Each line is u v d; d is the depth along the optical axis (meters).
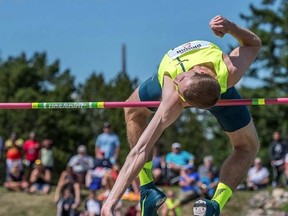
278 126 38.94
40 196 18.45
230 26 5.36
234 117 5.68
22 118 42.12
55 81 53.38
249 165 5.74
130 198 16.44
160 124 4.89
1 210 17.48
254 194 18.17
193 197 15.98
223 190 5.59
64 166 42.31
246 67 5.31
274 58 43.25
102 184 16.30
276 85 42.91
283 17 43.03
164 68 5.25
